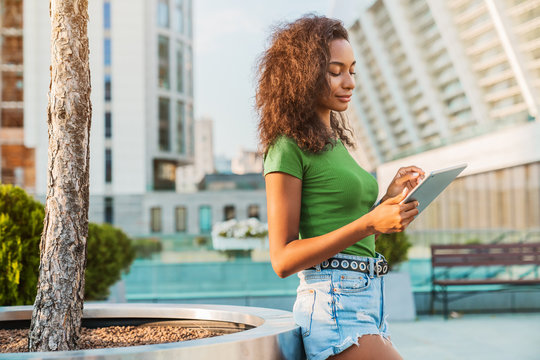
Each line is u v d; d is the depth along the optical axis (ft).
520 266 30.60
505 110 131.54
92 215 167.63
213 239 36.76
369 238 6.43
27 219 12.60
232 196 166.30
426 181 5.15
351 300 5.98
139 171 174.70
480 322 25.41
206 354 5.15
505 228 94.79
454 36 135.54
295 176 5.99
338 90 6.37
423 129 169.07
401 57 163.02
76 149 6.96
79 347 6.93
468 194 102.68
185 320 8.11
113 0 176.35
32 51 166.50
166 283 29.86
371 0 160.86
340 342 5.84
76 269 6.98
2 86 168.96
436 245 28.76
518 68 116.67
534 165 89.10
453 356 18.25
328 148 6.27
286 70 6.24
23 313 8.46
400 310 26.40
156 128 181.88
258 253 31.89
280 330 5.86
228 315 7.63
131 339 7.36
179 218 166.91
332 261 6.05
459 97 147.13
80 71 7.00
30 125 165.68
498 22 116.06
